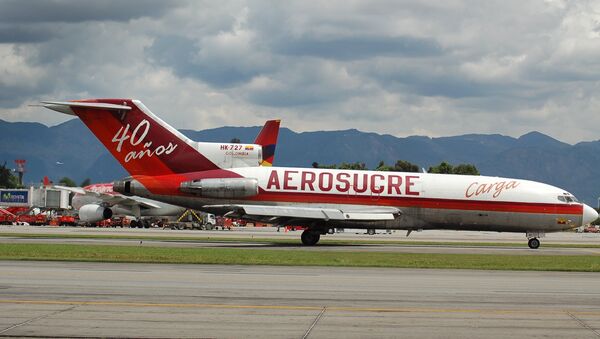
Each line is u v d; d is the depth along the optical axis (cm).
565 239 15062
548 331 3253
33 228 16688
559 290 4697
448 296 4300
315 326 3309
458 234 18475
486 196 10138
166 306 3766
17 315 3466
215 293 4272
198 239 11238
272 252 8012
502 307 3881
